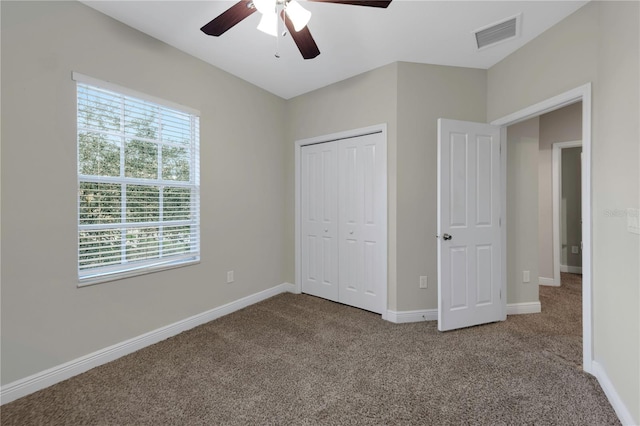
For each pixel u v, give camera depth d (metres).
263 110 3.58
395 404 1.71
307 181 3.76
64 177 1.97
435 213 2.96
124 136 2.31
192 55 2.77
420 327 2.79
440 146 2.68
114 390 1.85
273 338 2.56
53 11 1.90
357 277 3.30
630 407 1.50
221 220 3.08
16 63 1.76
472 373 2.02
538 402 1.72
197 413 1.64
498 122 2.85
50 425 1.56
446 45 2.58
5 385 1.73
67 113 1.98
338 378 1.97
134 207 2.40
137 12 2.15
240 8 1.66
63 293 1.97
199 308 2.86
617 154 1.65
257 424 1.56
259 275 3.56
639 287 1.42
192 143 2.82
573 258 4.97
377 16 2.18
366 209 3.20
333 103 3.42
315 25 2.30
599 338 1.92
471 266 2.79
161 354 2.29
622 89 1.59
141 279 2.41
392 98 2.92
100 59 2.13
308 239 3.78
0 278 1.72
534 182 3.16
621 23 1.60
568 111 4.07
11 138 1.75
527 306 3.14
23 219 1.80
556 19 2.19
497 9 2.09
